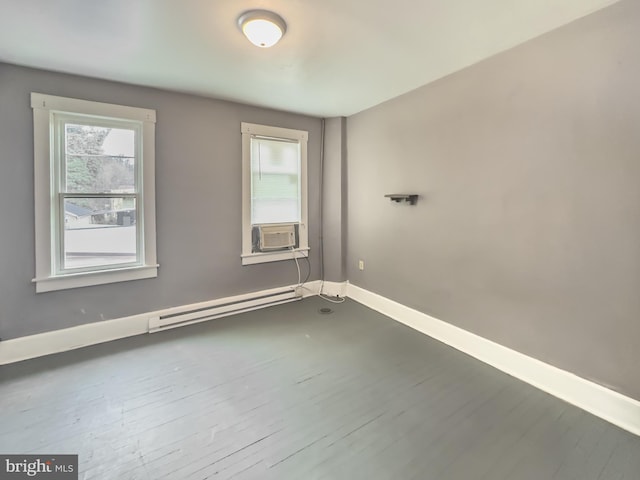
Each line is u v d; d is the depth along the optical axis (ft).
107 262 9.26
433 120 9.23
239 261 11.45
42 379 7.18
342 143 12.78
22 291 8.09
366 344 9.05
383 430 5.68
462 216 8.60
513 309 7.53
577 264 6.40
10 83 7.75
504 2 5.60
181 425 5.75
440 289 9.34
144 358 8.15
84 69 8.12
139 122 9.36
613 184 5.85
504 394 6.77
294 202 12.64
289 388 6.91
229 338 9.34
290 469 4.84
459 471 4.83
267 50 7.24
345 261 13.28
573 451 5.24
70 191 8.67
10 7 5.60
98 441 5.35
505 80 7.40
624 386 5.85
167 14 5.87
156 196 9.72
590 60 6.02
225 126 10.81
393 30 6.48
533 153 6.97
